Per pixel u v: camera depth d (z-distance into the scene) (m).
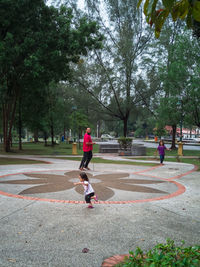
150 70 29.58
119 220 5.12
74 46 18.78
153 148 35.47
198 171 12.85
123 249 3.77
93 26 20.19
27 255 3.52
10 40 17.47
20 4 17.23
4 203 6.21
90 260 3.42
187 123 22.97
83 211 5.70
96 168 13.33
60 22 19.30
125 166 14.54
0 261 3.33
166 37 27.34
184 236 4.32
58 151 27.81
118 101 31.81
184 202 6.75
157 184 9.29
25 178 9.85
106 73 29.19
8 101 23.77
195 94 19.33
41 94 29.62
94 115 34.09
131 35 28.22
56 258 3.46
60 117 37.56
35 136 53.44
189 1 1.82
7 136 24.41
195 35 6.51
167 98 23.12
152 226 4.81
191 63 20.19
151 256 2.86
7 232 4.34
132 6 27.41
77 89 31.38
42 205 6.11
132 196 7.33
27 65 17.11
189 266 2.66
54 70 21.27
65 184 8.80
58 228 4.59
